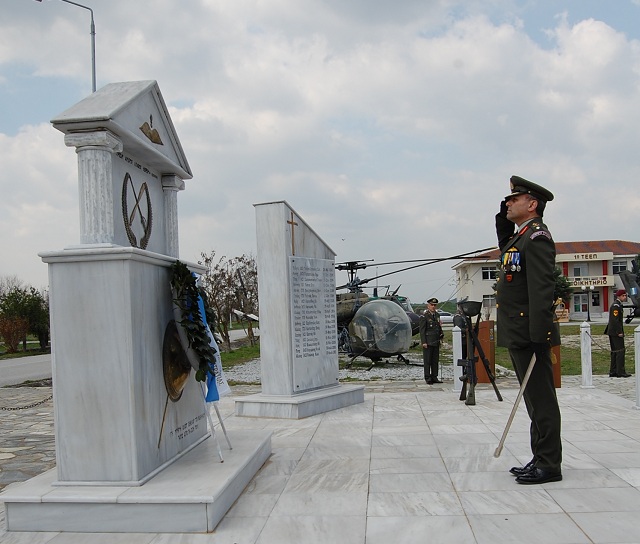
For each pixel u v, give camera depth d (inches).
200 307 193.6
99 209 171.2
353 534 145.3
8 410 418.0
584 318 2134.6
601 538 137.7
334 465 211.2
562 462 203.8
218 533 148.2
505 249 189.0
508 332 183.3
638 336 314.8
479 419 293.3
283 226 323.6
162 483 160.9
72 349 161.3
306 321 337.4
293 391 322.3
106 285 160.7
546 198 188.5
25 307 1337.4
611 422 276.4
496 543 137.0
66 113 171.5
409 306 959.0
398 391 430.6
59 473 161.0
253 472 197.0
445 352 879.1
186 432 199.6
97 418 160.1
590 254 2156.7
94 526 150.5
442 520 152.5
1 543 144.6
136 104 190.1
